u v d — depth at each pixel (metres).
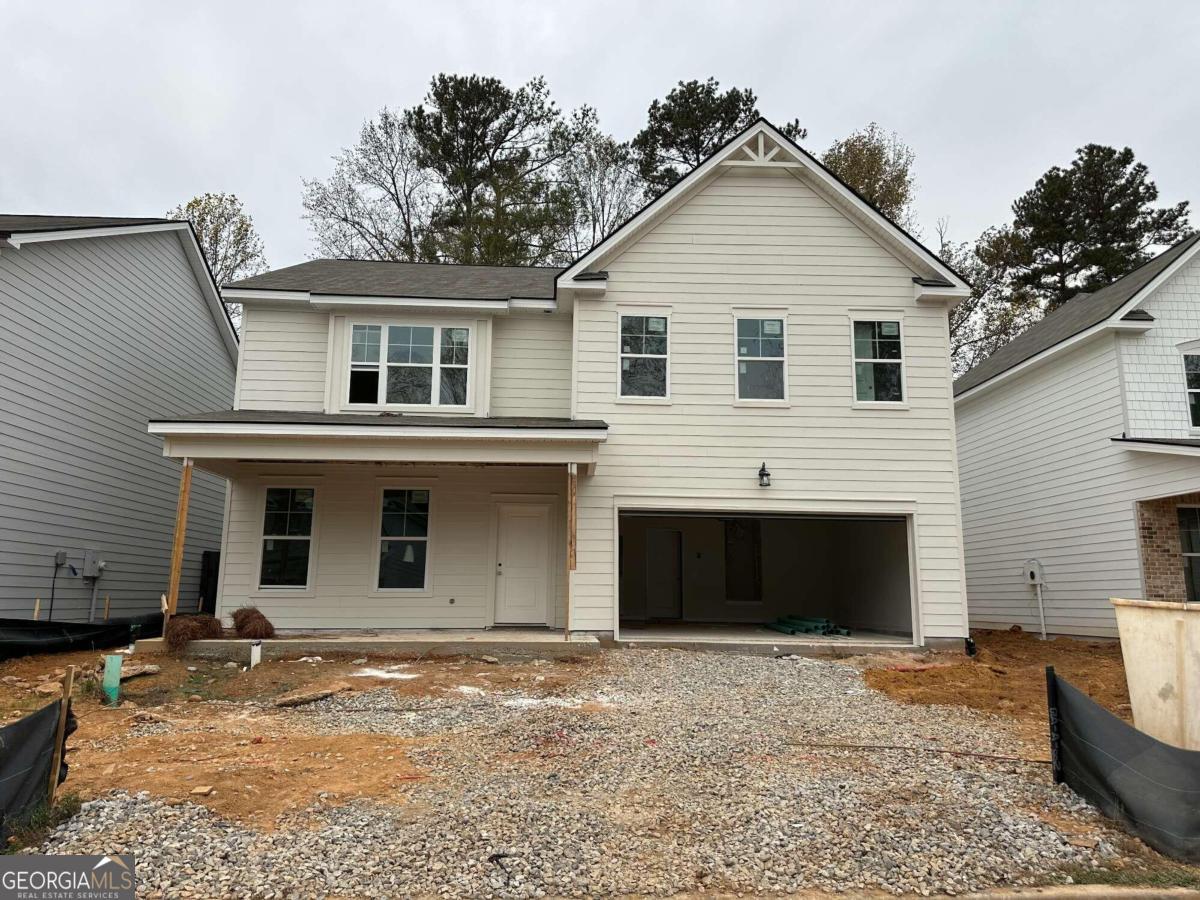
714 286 13.21
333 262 16.62
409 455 11.52
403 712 7.83
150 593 15.85
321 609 13.09
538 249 27.08
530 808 5.02
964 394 18.70
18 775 4.44
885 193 28.95
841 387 13.00
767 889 4.05
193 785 5.30
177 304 16.73
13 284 11.66
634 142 29.77
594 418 12.74
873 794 5.39
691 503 12.62
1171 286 13.96
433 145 27.73
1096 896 4.09
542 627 13.35
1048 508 15.84
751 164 13.36
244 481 13.33
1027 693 9.16
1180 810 4.58
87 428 13.63
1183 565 13.21
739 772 5.87
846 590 16.92
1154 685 5.61
